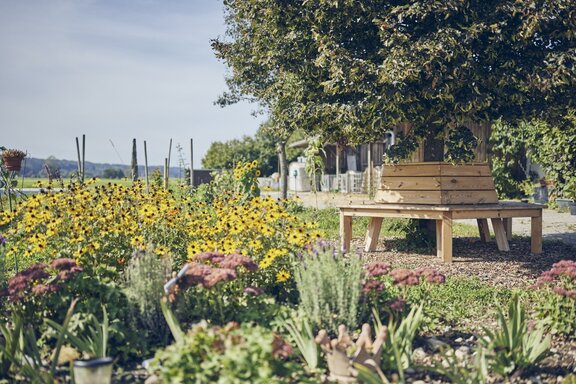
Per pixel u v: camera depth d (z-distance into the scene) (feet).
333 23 31.14
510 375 14.89
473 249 36.40
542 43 30.19
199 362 11.93
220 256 17.44
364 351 13.74
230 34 54.60
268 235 21.08
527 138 67.87
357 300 16.29
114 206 25.55
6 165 34.37
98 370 12.13
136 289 15.89
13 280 16.07
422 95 28.94
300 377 13.57
